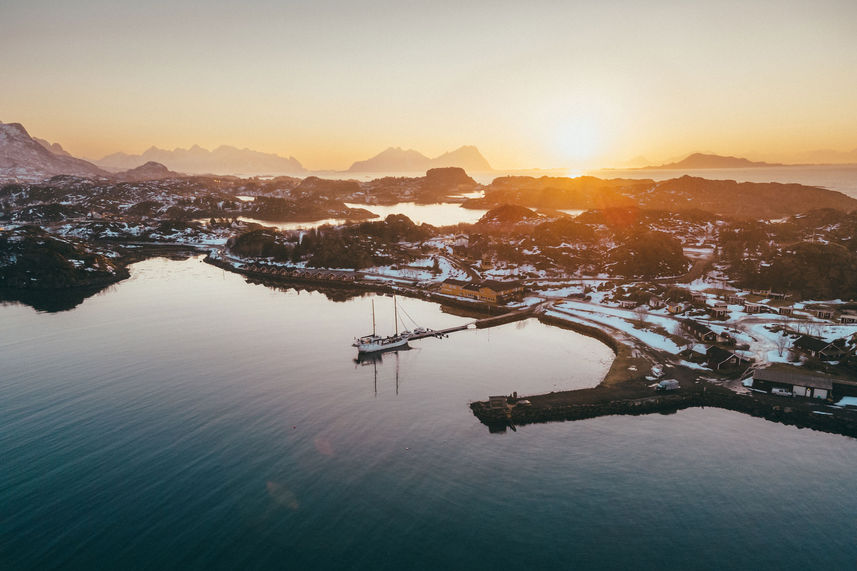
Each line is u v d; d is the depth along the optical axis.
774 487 72.50
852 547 61.16
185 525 67.31
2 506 71.44
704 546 61.62
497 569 59.09
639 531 64.31
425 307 181.25
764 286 173.88
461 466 79.50
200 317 168.62
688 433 88.31
